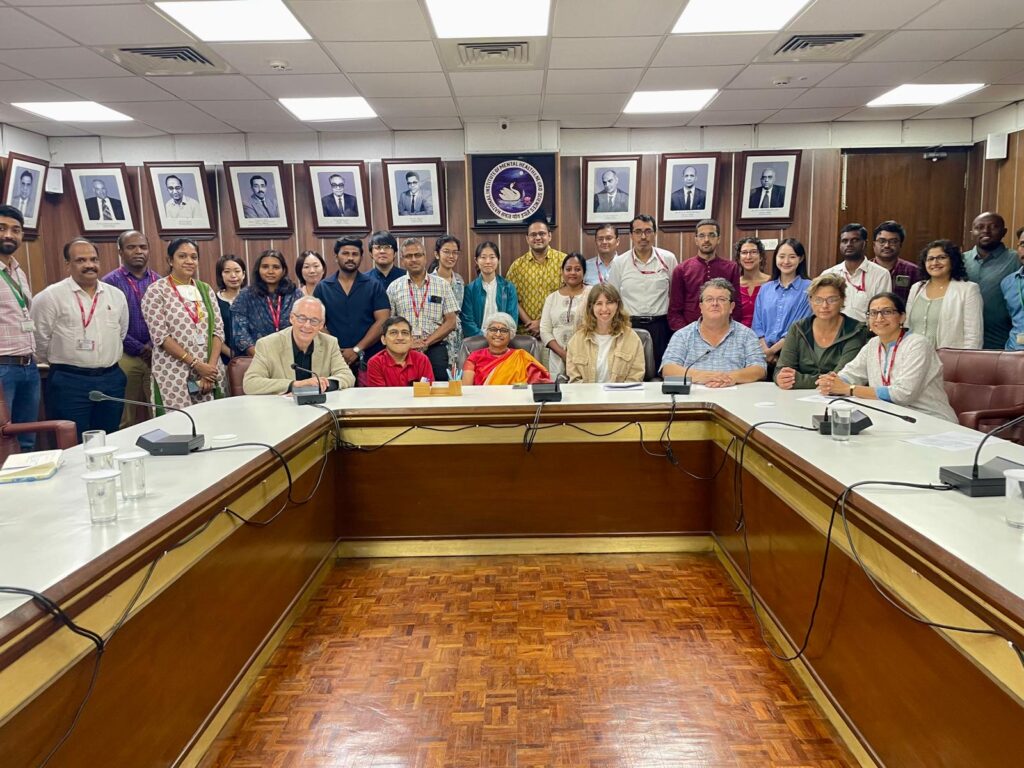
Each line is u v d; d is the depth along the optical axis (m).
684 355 3.42
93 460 1.63
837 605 1.77
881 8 3.63
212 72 4.44
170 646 1.54
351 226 6.28
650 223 4.79
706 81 4.83
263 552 2.13
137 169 6.24
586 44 4.06
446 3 3.48
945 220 6.28
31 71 4.38
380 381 3.53
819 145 6.20
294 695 1.99
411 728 1.84
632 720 1.86
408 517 2.98
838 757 1.70
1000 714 1.12
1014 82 5.00
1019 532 1.30
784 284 4.25
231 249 6.37
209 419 2.59
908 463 1.79
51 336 3.79
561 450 2.93
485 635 2.33
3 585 1.10
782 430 2.21
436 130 6.16
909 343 2.78
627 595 2.61
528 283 4.93
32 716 1.07
